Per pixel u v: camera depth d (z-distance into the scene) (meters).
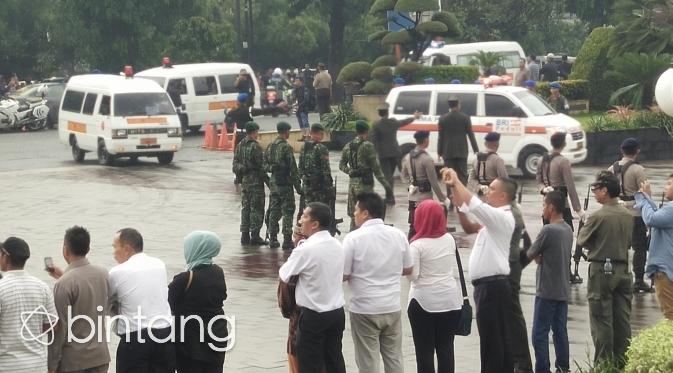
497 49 46.19
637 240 15.31
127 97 29.81
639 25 34.00
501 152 26.98
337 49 57.03
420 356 10.41
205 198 24.17
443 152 22.72
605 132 30.16
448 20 37.19
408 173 18.53
